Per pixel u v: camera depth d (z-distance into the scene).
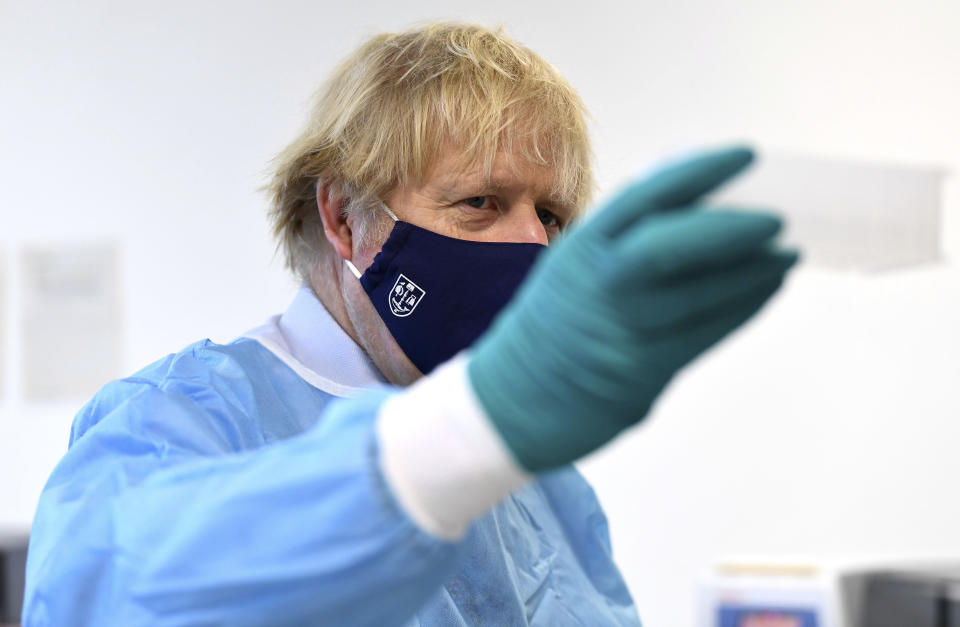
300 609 0.63
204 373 1.03
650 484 3.30
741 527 3.28
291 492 0.63
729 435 3.29
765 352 3.29
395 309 1.13
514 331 0.60
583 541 1.42
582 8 3.34
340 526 0.61
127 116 3.54
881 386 3.26
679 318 0.55
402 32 1.21
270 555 0.63
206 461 0.73
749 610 1.82
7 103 3.59
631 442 3.31
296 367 1.14
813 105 3.30
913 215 1.35
